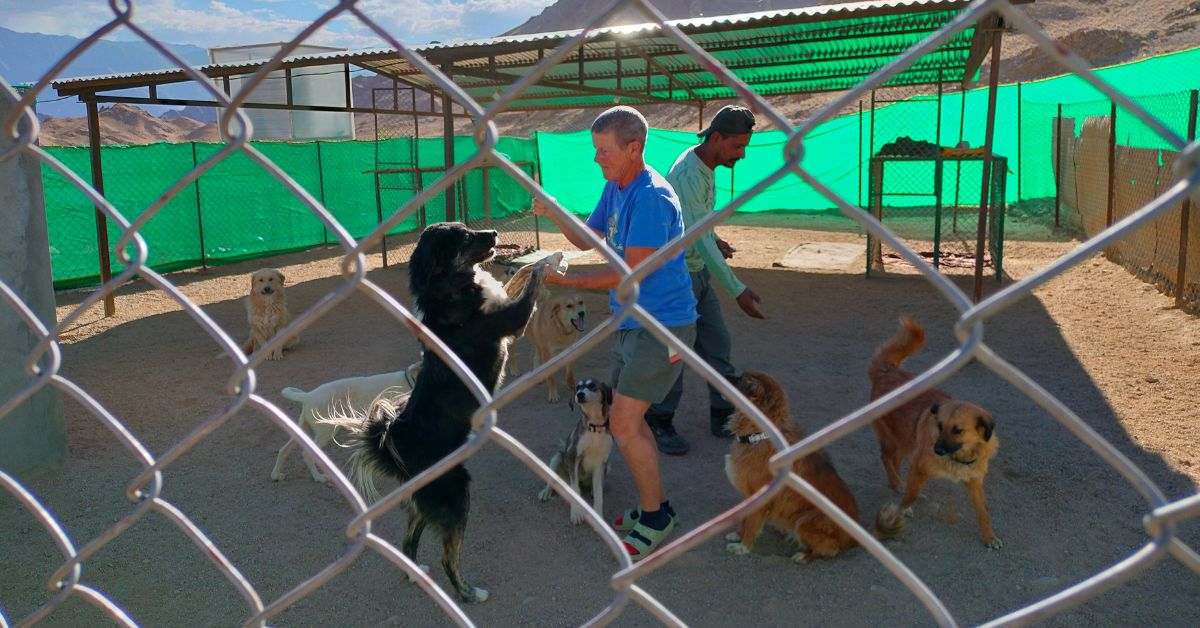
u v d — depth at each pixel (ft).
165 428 19.15
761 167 68.44
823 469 12.11
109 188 40.68
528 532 13.74
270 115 60.13
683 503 14.53
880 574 11.92
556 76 42.55
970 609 10.98
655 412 16.71
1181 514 3.09
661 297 11.49
